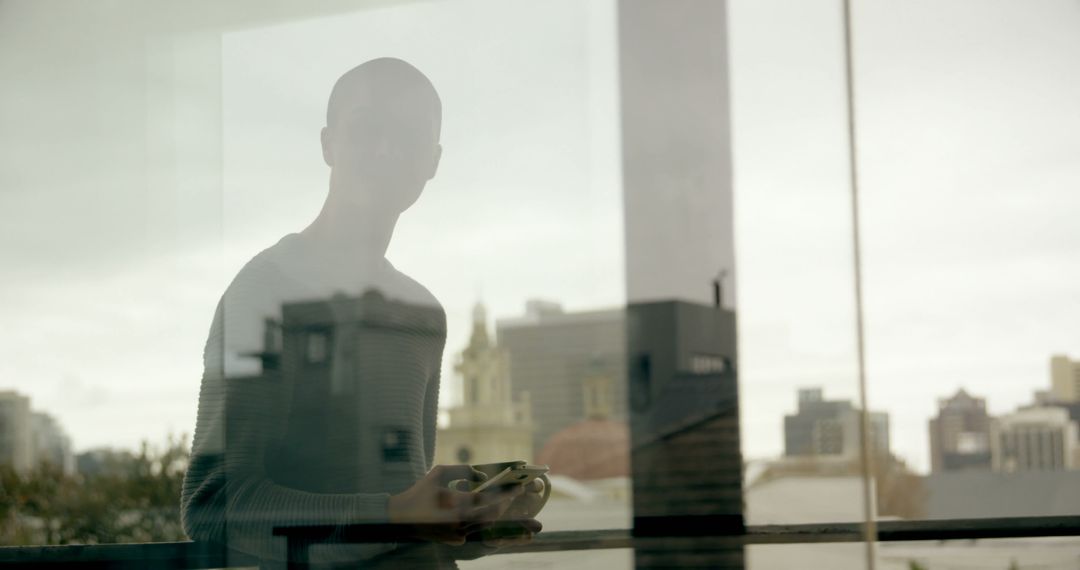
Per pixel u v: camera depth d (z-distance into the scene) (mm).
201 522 2293
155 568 2771
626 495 2381
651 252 2430
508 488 2312
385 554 2293
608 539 2371
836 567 2324
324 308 2424
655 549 2355
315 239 2486
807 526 2354
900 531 2330
